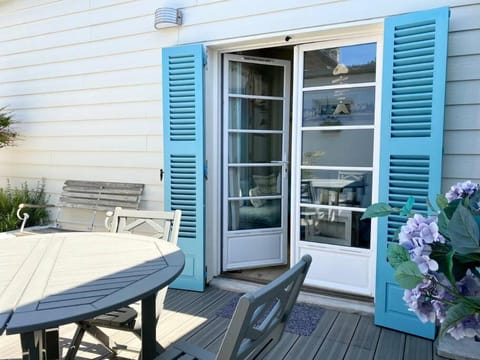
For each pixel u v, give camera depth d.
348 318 2.66
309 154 3.14
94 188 3.95
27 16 4.25
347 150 2.98
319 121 3.08
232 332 1.00
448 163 2.47
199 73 3.13
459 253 1.03
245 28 3.07
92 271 1.53
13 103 4.46
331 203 3.06
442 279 1.12
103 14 3.76
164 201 3.34
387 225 2.46
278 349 2.27
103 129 3.90
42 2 4.13
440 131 2.28
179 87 3.21
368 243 2.90
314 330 2.49
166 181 3.31
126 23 3.65
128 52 3.67
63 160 4.20
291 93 3.77
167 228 2.27
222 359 1.02
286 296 1.26
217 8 3.17
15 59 4.39
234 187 3.58
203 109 3.17
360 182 2.93
